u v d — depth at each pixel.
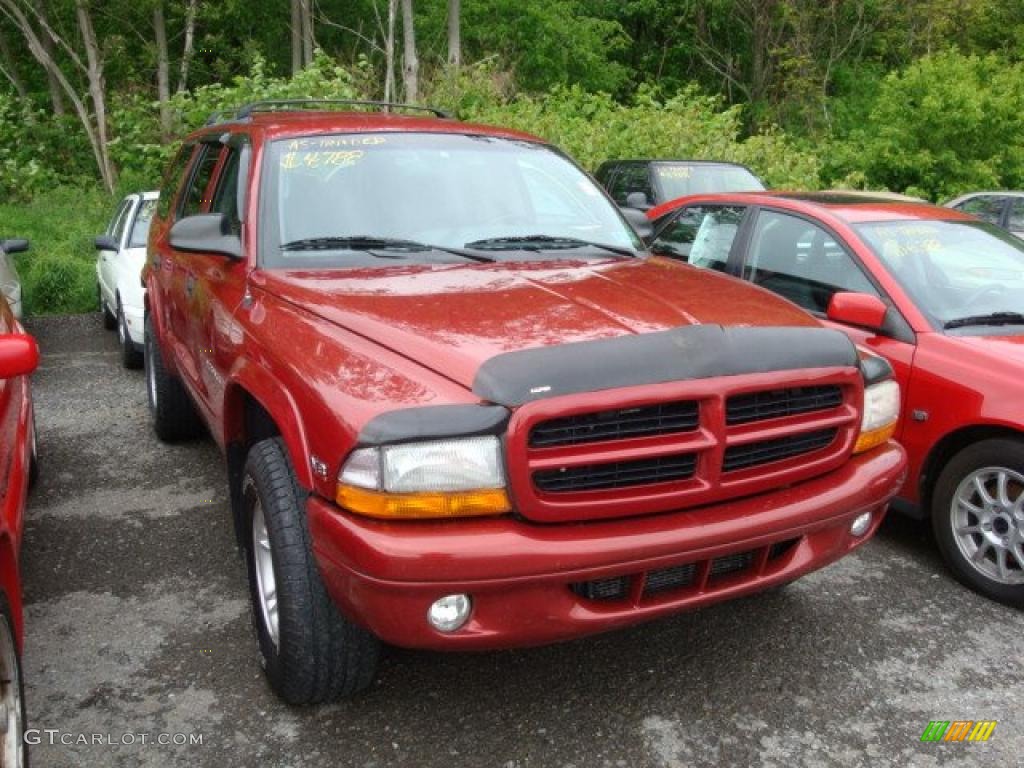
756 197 5.90
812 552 3.22
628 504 2.82
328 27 29.33
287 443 2.96
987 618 4.05
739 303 3.42
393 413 2.69
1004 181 19.62
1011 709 3.37
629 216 4.80
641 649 3.75
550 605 2.77
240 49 27.91
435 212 4.09
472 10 27.75
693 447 2.87
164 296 5.59
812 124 28.61
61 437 6.60
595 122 17.22
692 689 3.47
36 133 23.11
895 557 4.70
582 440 2.77
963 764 3.07
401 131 4.44
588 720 3.28
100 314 11.84
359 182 4.12
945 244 5.14
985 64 19.95
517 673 3.58
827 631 3.91
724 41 35.44
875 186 19.94
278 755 3.09
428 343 2.94
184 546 4.74
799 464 3.13
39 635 3.85
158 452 6.25
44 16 23.50
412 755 3.09
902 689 3.49
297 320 3.31
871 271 4.90
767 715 3.32
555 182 4.56
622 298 3.35
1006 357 4.25
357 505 2.69
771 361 3.01
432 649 2.74
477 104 20.33
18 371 2.93
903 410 4.56
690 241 6.30
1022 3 28.31
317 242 3.86
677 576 3.01
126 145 19.09
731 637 3.85
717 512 2.96
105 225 16.83
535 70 28.83
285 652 3.11
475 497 2.68
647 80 32.75
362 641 3.12
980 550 4.27
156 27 24.16
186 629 3.91
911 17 29.70
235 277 3.93
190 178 5.50
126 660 3.66
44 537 4.85
